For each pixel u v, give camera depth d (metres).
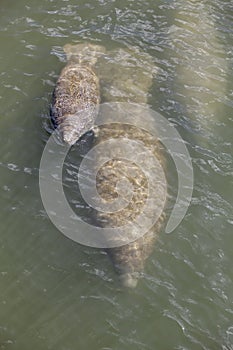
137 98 10.70
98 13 12.91
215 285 8.15
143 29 12.51
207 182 9.38
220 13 13.09
